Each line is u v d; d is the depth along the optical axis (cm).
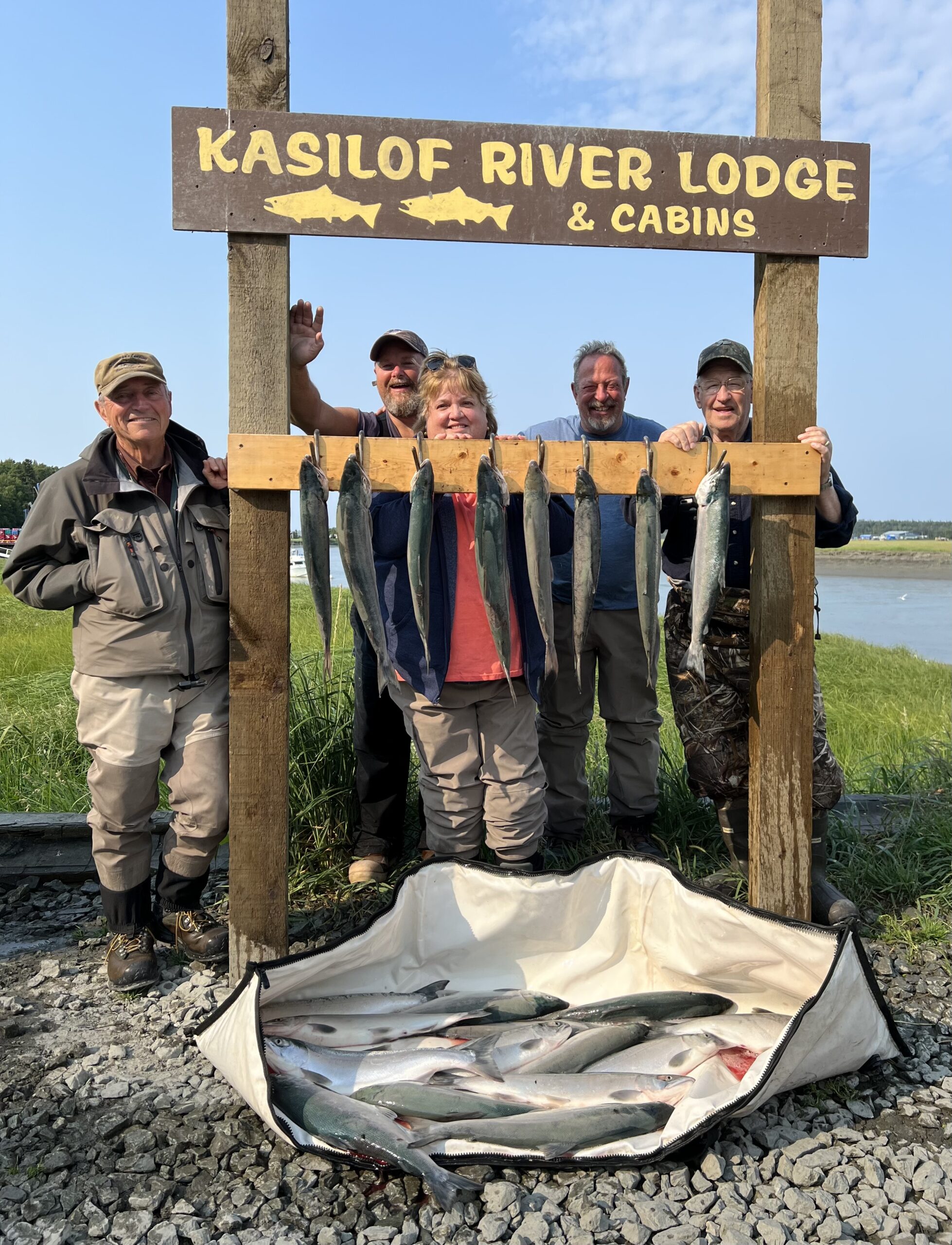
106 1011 337
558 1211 241
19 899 429
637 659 454
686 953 341
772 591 362
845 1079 296
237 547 339
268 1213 240
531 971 359
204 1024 282
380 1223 238
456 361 355
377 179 330
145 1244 229
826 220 351
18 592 342
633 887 352
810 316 357
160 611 335
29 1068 301
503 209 336
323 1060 288
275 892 349
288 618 346
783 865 370
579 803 470
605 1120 261
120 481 338
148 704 343
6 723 701
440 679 349
